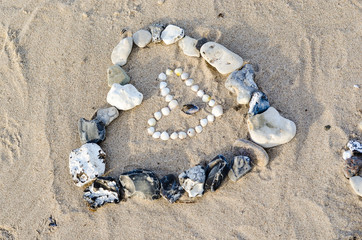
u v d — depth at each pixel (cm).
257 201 73
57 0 92
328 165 74
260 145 76
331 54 81
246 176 75
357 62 79
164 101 82
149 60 85
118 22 89
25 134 82
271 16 85
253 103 77
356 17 83
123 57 84
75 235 75
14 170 80
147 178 75
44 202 77
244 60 82
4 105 85
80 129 79
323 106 77
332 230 70
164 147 79
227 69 81
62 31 89
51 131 81
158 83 83
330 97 78
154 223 74
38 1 93
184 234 73
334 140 75
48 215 76
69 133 81
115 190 75
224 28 85
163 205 75
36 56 88
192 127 79
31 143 81
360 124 75
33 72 86
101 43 87
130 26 88
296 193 73
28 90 85
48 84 85
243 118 79
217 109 79
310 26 83
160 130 80
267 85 80
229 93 81
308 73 80
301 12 85
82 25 89
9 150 81
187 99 81
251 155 75
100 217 75
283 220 72
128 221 75
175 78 83
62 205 76
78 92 84
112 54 85
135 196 75
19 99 85
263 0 87
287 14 85
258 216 72
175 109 81
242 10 87
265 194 73
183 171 77
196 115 80
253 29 85
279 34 83
